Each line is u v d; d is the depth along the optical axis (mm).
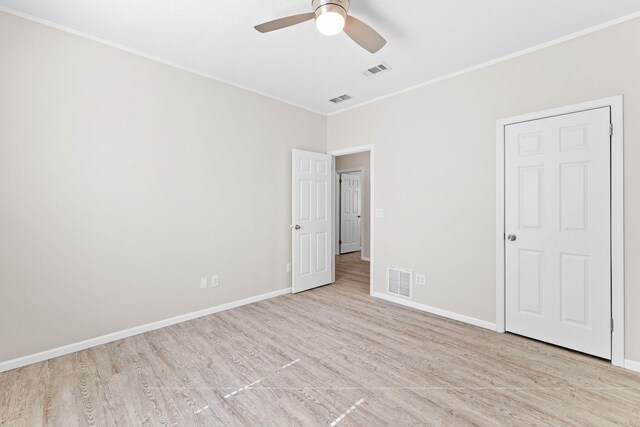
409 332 2725
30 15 2139
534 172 2535
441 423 1594
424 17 2148
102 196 2477
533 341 2541
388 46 2537
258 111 3580
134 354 2314
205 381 1969
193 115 3021
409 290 3432
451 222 3066
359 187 7391
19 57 2107
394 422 1603
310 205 4090
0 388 1882
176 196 2914
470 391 1865
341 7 1780
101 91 2463
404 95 3463
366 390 1880
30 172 2156
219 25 2273
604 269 2209
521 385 1922
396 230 3562
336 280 4633
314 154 4137
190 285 3023
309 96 3727
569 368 2115
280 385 1929
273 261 3771
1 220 2057
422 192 3305
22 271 2137
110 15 2146
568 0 1955
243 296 3469
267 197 3697
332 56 2734
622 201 2127
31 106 2152
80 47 2357
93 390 1869
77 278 2365
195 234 3055
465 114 2949
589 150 2264
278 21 1865
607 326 2199
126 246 2609
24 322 2146
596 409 1695
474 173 2893
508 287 2703
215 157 3201
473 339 2584
